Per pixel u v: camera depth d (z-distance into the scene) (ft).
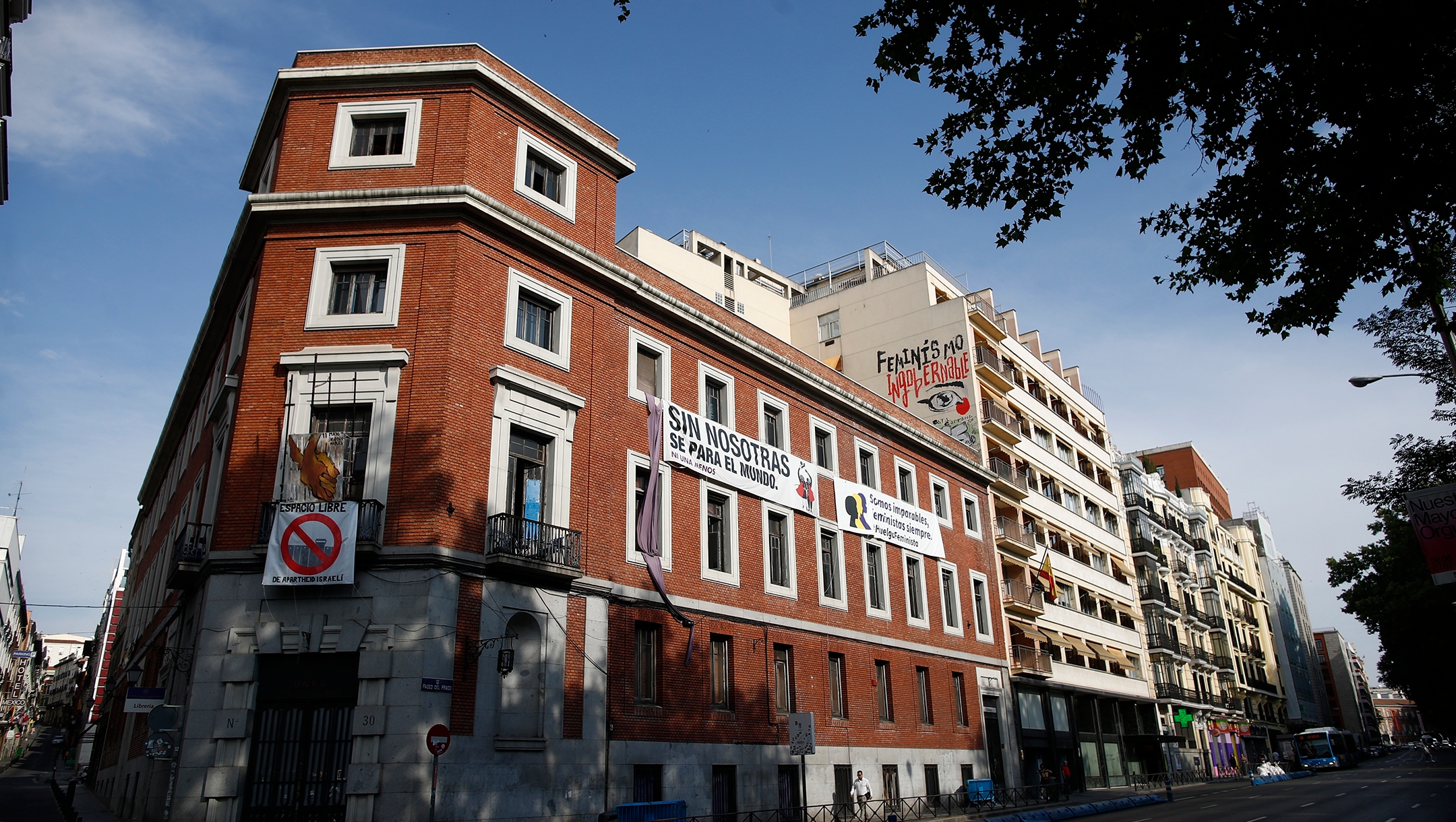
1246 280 41.47
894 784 98.17
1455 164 35.55
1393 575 147.23
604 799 66.44
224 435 75.87
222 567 60.75
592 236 80.28
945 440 129.90
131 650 117.50
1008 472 144.56
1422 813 85.51
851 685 96.43
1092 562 177.99
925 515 118.62
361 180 71.05
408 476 62.49
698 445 85.30
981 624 126.93
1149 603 196.75
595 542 71.92
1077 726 149.18
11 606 275.80
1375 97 35.29
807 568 95.61
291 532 59.52
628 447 78.28
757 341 98.07
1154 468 242.37
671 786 72.64
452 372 65.26
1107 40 36.45
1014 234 42.34
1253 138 38.45
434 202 68.49
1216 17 34.42
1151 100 36.76
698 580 81.71
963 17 38.24
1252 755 247.09
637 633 75.10
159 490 132.46
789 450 98.58
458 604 60.95
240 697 57.93
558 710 65.10
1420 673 167.53
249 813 56.54
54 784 90.68
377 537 60.44
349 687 58.65
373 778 55.42
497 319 69.87
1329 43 34.19
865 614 102.22
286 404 64.59
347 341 66.23
